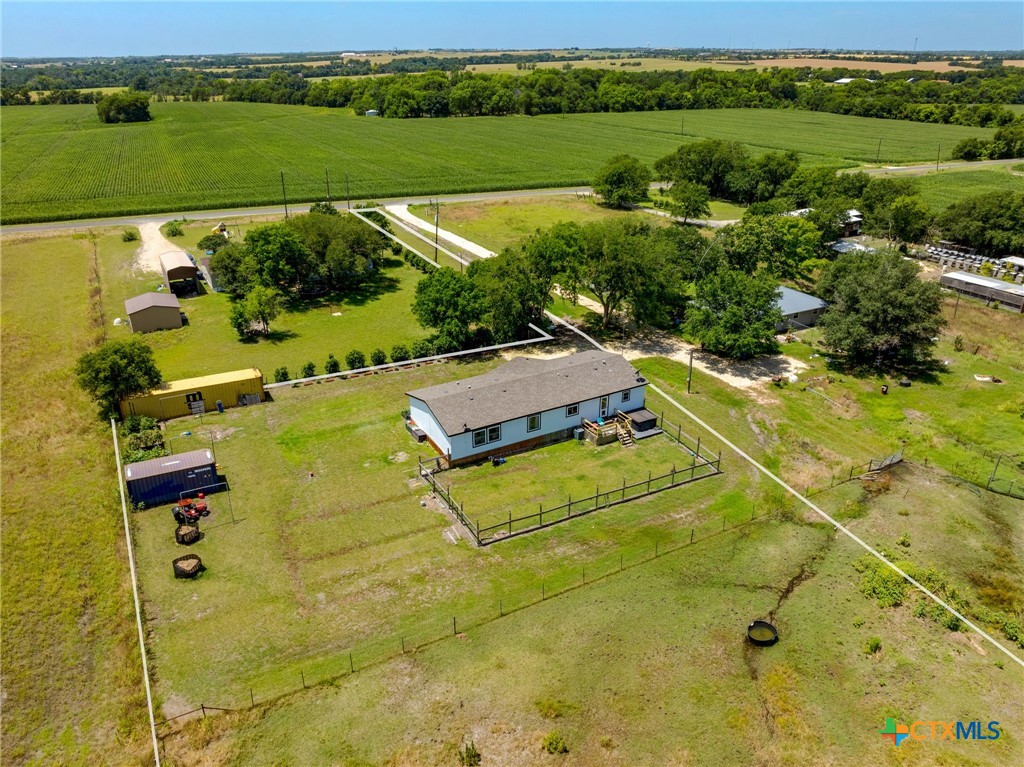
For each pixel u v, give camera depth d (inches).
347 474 1437.0
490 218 3762.3
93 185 4377.5
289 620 1056.2
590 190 4576.8
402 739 866.8
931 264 3024.1
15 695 927.7
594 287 2178.9
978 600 1117.7
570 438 1610.5
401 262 2989.7
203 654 992.9
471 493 1378.0
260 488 1385.3
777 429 1654.8
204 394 1670.8
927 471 1487.5
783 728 888.9
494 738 868.6
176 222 3393.2
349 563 1179.9
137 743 858.8
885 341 1872.5
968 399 1798.7
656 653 1002.1
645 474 1457.9
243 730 879.7
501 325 2046.0
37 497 1352.1
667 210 4065.0
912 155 5585.6
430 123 7431.1
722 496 1386.6
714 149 4387.3
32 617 1058.1
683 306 2357.3
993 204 3065.9
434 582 1138.7
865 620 1068.5
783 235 2564.0
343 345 2137.1
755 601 1109.7
